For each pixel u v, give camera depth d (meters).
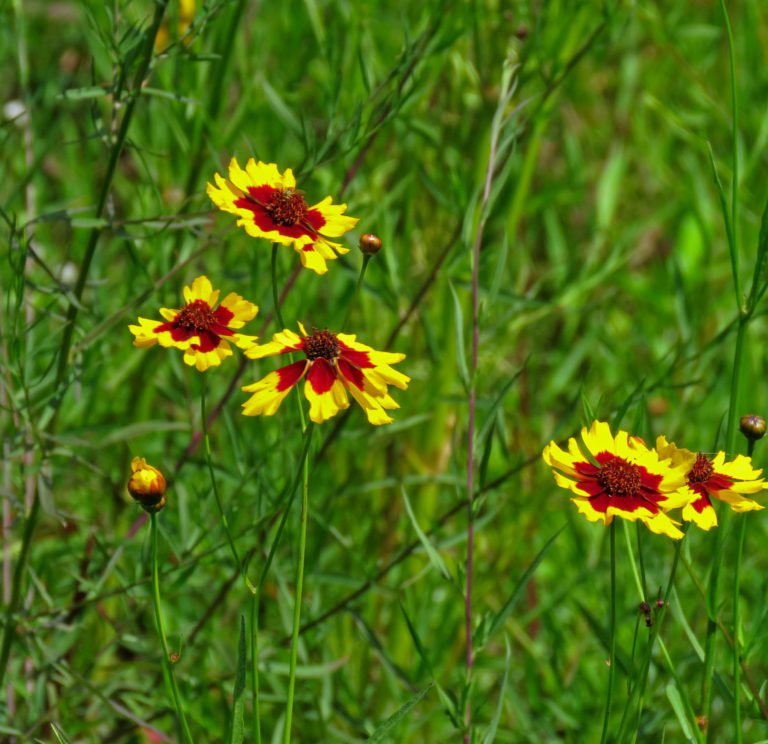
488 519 1.20
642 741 1.20
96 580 1.21
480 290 1.26
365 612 1.28
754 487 1.10
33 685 1.24
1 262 1.25
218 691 1.24
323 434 1.27
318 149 1.23
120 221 1.17
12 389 1.18
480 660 1.27
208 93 1.27
